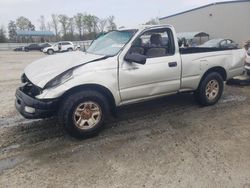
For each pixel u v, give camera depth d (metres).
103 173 3.48
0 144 4.29
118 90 4.56
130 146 4.19
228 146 4.14
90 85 4.30
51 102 4.02
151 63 4.86
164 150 4.04
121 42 4.82
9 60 22.45
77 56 4.90
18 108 4.35
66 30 71.69
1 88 8.53
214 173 3.43
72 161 3.78
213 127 4.88
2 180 3.35
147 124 5.04
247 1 30.72
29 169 3.59
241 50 6.48
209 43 21.09
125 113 5.61
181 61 5.24
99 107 4.44
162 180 3.30
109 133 4.66
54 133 4.68
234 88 7.70
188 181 3.27
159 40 5.19
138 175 3.42
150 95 4.97
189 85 5.51
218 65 5.90
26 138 4.50
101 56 4.64
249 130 4.73
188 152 3.97
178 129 4.80
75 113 4.23
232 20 32.59
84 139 4.44
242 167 3.55
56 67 4.43
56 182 3.31
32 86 4.40
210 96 5.96
